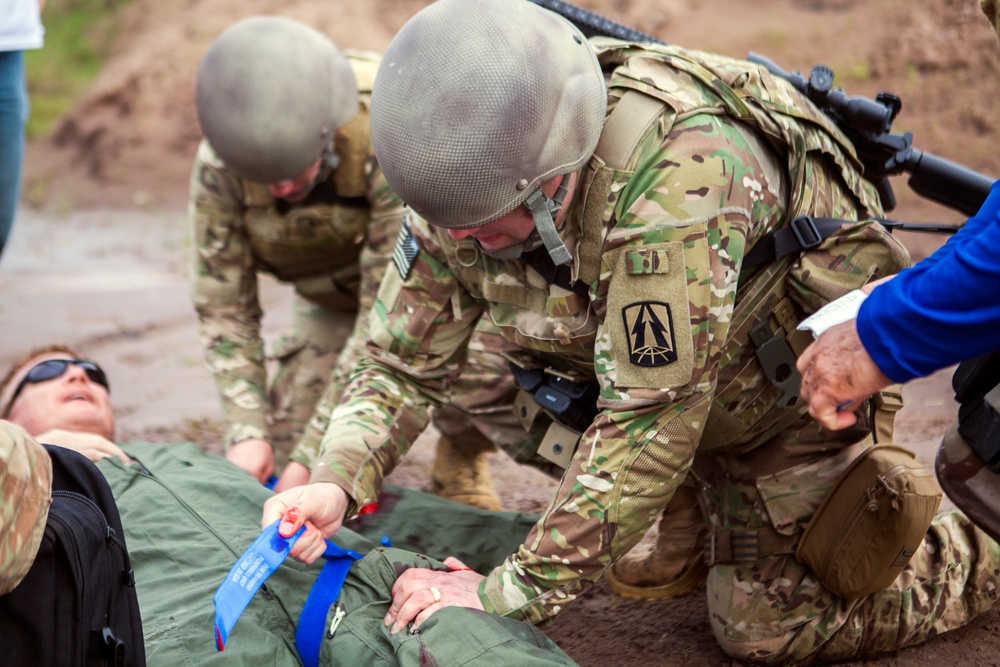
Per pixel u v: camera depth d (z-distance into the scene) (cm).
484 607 200
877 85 695
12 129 334
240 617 208
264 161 274
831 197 216
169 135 994
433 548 261
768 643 223
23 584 150
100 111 1021
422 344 226
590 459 195
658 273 184
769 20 780
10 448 138
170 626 206
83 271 739
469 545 262
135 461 272
